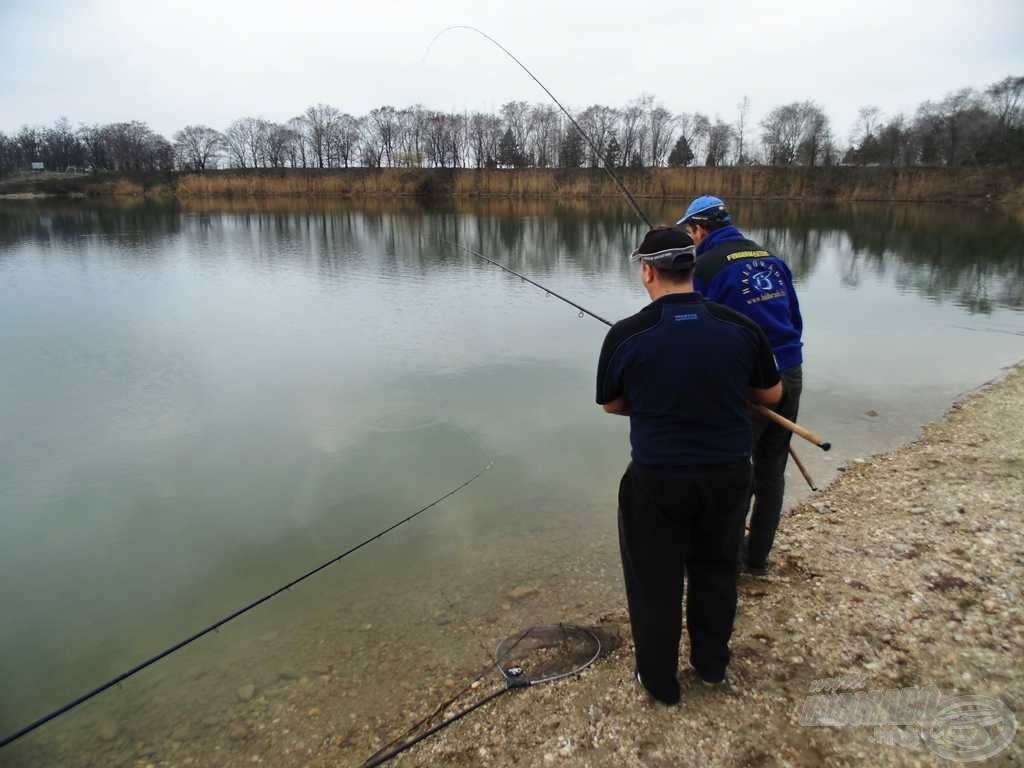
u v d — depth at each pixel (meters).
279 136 75.88
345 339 10.38
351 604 4.06
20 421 7.14
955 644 2.80
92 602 4.25
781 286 3.02
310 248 22.98
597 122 58.22
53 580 4.48
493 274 17.17
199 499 5.49
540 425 6.81
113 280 16.11
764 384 2.32
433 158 69.00
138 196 65.00
